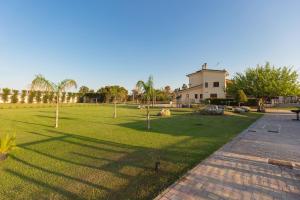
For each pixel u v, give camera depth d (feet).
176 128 37.65
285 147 23.82
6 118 50.49
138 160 18.47
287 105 141.79
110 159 18.74
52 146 23.26
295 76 95.81
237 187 13.14
